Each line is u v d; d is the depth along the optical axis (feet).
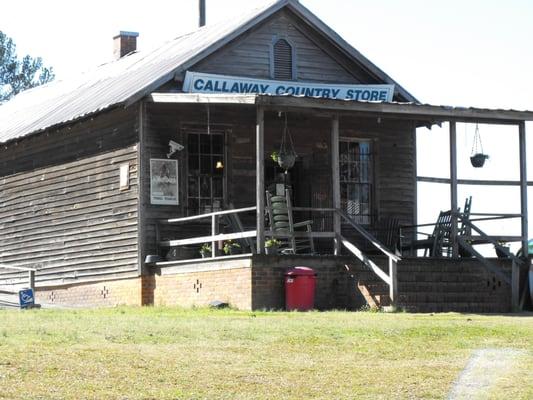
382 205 94.68
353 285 76.79
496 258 81.30
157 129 86.07
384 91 94.32
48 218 96.78
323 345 50.21
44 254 96.99
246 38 91.09
